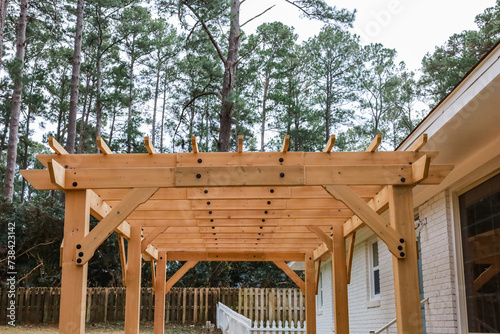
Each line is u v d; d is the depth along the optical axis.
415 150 4.90
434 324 7.02
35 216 16.75
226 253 10.72
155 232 7.73
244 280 23.58
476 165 5.82
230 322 14.96
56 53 31.84
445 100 5.07
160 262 10.20
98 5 29.53
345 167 4.74
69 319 4.62
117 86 35.28
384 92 33.09
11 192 18.55
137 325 7.39
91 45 32.66
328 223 7.59
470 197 6.36
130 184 4.77
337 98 34.47
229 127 17.61
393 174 4.75
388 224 4.68
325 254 9.66
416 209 8.02
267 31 32.06
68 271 4.73
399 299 4.53
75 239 4.84
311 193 5.92
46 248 17.41
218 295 18.75
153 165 5.02
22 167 39.91
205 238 8.98
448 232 6.61
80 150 31.72
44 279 17.91
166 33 39.31
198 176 4.73
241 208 6.62
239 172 4.71
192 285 21.64
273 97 31.75
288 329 13.55
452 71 27.23
